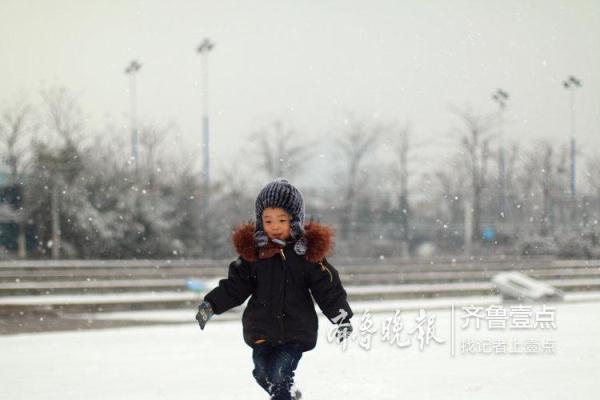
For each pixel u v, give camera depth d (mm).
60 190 30250
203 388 6074
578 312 12031
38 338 9266
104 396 5766
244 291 4590
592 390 5859
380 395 5691
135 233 30734
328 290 4535
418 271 24578
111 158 32281
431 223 43812
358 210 42875
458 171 45406
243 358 7684
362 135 43719
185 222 32281
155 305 14070
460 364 7188
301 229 4672
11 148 31359
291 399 4441
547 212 43875
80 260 29656
